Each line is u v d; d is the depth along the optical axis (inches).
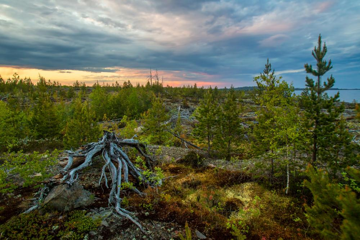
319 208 193.2
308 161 446.6
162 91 3427.7
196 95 3270.2
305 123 430.0
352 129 923.4
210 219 336.5
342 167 410.0
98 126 767.7
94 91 1804.9
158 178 416.2
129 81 3368.6
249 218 350.9
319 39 430.6
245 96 3474.4
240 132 674.8
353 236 145.6
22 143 721.0
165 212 343.3
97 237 271.0
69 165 397.1
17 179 415.5
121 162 430.0
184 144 976.9
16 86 3235.7
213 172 555.5
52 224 284.0
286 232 317.1
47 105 916.0
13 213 305.1
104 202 356.5
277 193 438.9
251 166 576.4
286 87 426.9
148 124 936.9
